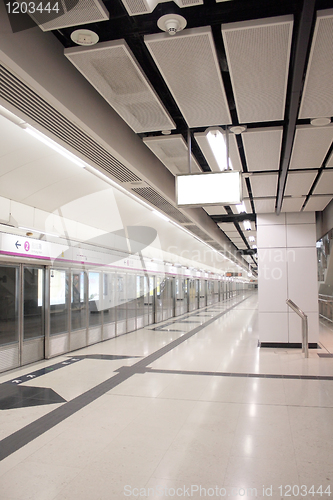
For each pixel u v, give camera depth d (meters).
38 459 3.27
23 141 4.88
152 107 3.53
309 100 3.35
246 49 2.60
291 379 5.78
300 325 8.55
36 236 7.18
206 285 26.70
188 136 4.31
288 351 8.12
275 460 3.18
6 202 6.16
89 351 8.63
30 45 2.59
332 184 6.26
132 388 5.43
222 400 4.82
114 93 3.27
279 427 3.90
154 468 3.08
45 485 2.84
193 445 3.51
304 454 3.29
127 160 4.50
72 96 3.19
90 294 9.66
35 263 7.25
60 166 5.92
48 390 5.40
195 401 4.79
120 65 2.86
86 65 2.86
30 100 2.95
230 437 3.68
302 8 2.18
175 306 18.06
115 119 4.17
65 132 3.60
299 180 6.03
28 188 6.17
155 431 3.85
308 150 4.71
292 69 2.99
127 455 3.32
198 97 3.31
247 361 7.14
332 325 12.84
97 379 5.98
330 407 4.50
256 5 2.40
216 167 5.46
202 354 7.96
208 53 2.66
